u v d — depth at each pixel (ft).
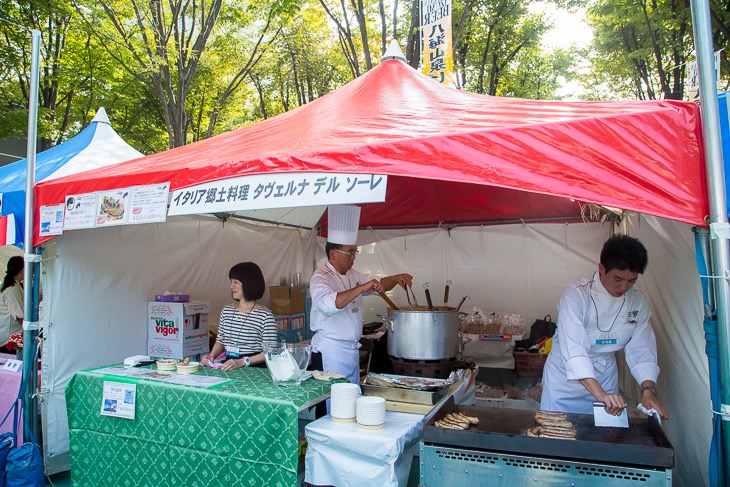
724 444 6.25
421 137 7.53
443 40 21.50
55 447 12.13
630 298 8.63
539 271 19.11
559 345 8.65
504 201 17.26
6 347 14.78
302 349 9.22
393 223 20.67
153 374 9.70
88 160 15.70
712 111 6.26
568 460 6.09
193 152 11.07
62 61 30.42
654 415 7.20
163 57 27.91
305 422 10.01
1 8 26.50
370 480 7.04
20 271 17.11
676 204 6.46
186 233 16.49
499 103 9.75
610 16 30.63
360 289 10.45
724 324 6.19
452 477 6.54
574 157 6.84
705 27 6.32
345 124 9.27
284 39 40.45
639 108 7.23
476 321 18.10
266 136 10.56
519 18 37.37
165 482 8.63
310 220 21.91
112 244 13.82
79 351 12.83
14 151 37.24
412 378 9.58
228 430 8.07
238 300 11.66
